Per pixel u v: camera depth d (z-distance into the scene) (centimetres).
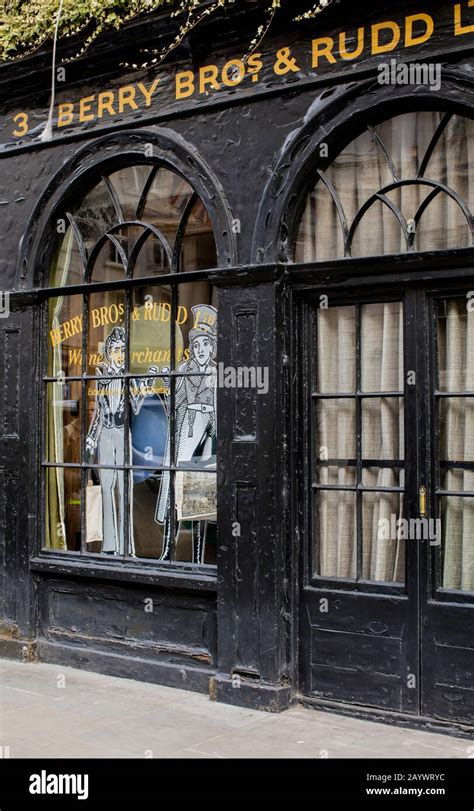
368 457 536
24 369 677
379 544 529
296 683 546
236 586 555
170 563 600
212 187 579
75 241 667
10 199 688
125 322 638
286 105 554
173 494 609
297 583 548
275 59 560
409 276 512
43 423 677
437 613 500
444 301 512
